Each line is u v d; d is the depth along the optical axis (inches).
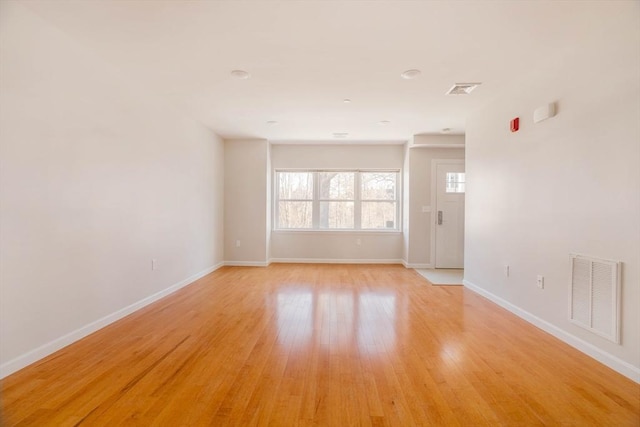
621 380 83.3
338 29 93.2
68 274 102.0
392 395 77.0
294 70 120.8
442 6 82.4
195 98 152.2
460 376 85.6
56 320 97.8
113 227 122.3
